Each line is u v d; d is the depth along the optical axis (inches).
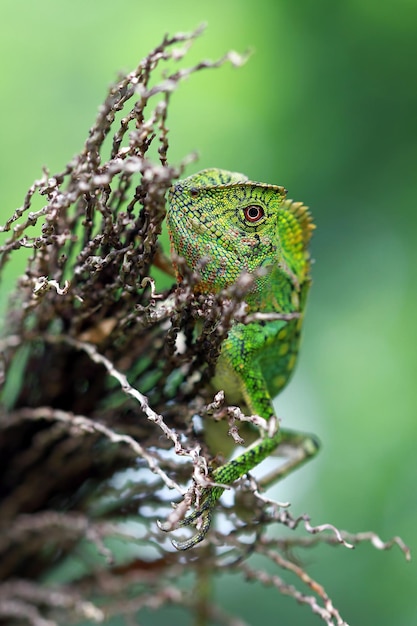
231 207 23.8
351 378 33.3
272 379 25.1
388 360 32.9
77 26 36.0
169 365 23.4
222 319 22.7
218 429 24.5
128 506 24.3
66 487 24.3
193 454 22.4
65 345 23.9
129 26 35.4
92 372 23.9
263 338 24.4
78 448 24.0
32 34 35.7
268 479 25.6
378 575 31.2
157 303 23.5
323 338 33.3
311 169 33.7
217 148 34.0
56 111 34.7
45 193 22.8
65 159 33.9
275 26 35.4
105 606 24.1
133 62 34.6
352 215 33.5
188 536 24.1
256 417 22.7
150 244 22.7
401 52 34.4
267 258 24.0
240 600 31.1
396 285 32.9
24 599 23.8
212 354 23.2
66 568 26.4
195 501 22.5
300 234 24.9
